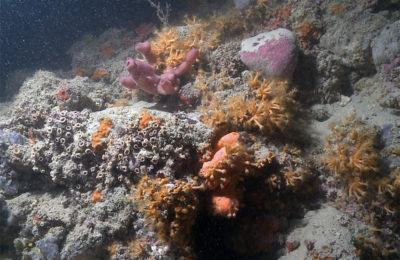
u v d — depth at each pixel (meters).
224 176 0.25
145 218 0.26
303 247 0.27
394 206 0.26
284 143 0.29
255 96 0.30
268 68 0.32
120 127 0.28
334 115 0.33
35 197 0.33
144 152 0.26
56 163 0.30
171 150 0.25
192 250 0.27
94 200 0.29
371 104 0.31
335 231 0.26
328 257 0.25
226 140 0.26
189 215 0.24
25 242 0.32
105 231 0.28
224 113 0.29
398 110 0.29
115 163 0.28
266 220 0.28
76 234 0.29
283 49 0.32
